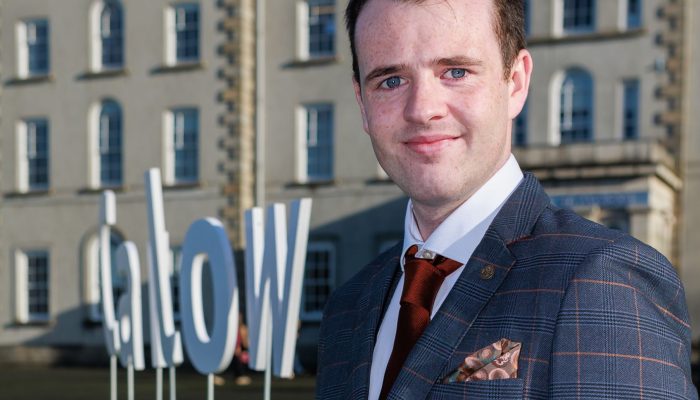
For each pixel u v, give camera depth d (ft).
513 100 5.45
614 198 61.87
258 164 76.13
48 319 80.89
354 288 6.57
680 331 4.58
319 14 76.33
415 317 5.09
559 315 4.45
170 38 78.48
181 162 77.82
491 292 4.81
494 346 4.60
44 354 79.41
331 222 74.59
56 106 81.10
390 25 5.02
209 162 76.64
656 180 62.49
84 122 80.23
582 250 4.61
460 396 4.62
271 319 17.29
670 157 66.69
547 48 69.36
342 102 74.79
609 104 67.82
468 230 5.19
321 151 75.72
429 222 5.45
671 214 65.98
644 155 61.11
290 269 16.76
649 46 67.21
